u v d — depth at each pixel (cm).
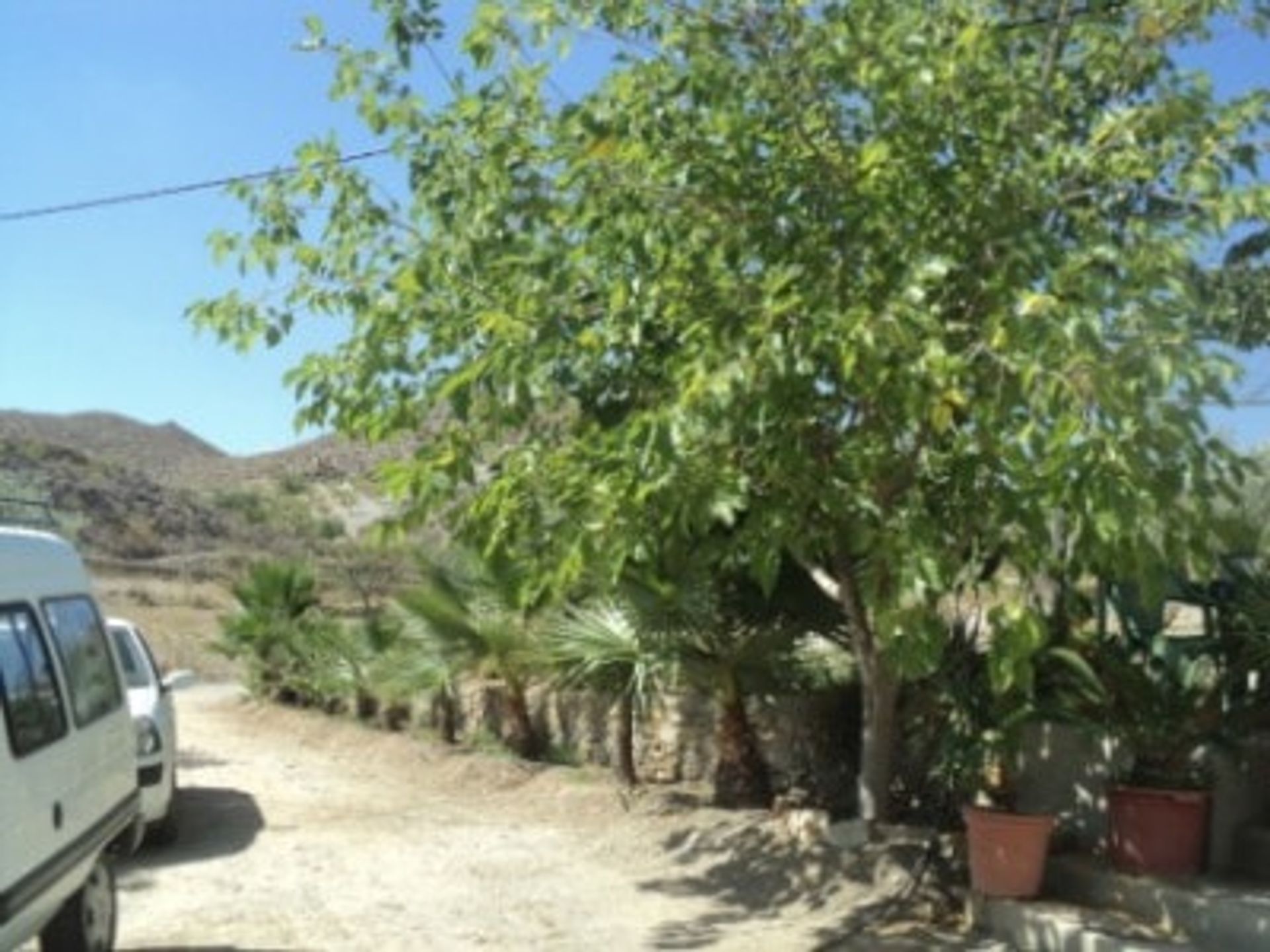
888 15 784
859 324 664
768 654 1154
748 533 816
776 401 728
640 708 1259
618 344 838
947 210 758
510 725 1559
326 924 955
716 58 796
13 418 11081
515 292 830
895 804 1069
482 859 1141
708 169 774
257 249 931
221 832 1279
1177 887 834
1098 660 940
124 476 7375
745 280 752
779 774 1240
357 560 2670
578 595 1230
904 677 894
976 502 749
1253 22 804
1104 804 924
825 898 968
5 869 599
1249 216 737
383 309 889
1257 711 907
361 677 1914
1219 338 837
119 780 812
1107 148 776
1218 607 918
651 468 714
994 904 877
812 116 783
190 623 4141
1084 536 694
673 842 1134
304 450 8438
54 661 721
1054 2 863
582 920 962
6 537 740
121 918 968
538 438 869
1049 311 641
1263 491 995
